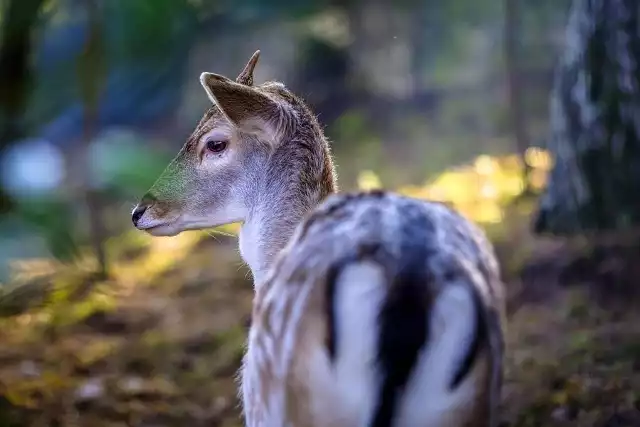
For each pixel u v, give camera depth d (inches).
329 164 274.7
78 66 630.5
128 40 782.5
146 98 953.5
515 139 711.7
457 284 184.1
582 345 397.7
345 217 197.5
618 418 337.7
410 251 185.5
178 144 959.0
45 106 722.8
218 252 646.5
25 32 493.7
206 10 835.4
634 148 507.2
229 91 255.8
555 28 808.9
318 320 186.4
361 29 942.4
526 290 463.8
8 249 607.8
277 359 195.3
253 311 211.9
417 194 670.5
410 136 848.9
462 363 182.4
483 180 681.0
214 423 388.5
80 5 741.3
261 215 269.0
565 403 351.6
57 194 662.5
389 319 179.9
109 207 727.1
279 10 916.0
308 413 188.5
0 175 548.7
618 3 506.3
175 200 276.4
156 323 510.9
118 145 887.7
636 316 427.8
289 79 923.4
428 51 936.9
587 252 471.8
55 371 450.9
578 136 518.0
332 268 186.5
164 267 616.1
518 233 537.3
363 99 910.4
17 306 553.3
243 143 269.6
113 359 461.1
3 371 450.6
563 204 526.3
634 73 505.4
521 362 388.2
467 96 880.9
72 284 576.4
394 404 180.1
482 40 918.4
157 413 396.8
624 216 507.8
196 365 448.1
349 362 181.6
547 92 794.8
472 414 185.8
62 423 391.9
